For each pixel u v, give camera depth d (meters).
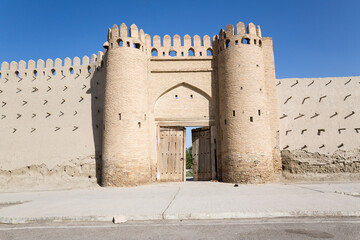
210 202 9.05
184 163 19.80
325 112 20.75
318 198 9.53
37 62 22.52
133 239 5.34
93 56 21.77
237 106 18.05
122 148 17.48
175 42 20.78
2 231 6.41
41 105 21.70
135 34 19.20
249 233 5.54
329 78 21.50
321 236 5.23
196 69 20.19
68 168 20.14
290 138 20.23
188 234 5.58
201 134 20.59
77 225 6.73
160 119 19.95
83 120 20.84
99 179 19.44
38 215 7.58
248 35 18.86
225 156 18.17
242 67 18.39
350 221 6.43
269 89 20.28
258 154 17.41
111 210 7.98
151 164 19.17
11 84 22.52
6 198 13.19
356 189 12.62
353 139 20.16
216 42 20.58
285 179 19.33
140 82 18.83
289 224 6.23
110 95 18.30
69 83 21.75
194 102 20.20
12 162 20.91
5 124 21.73
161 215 7.15
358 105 20.84
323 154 19.89
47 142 20.91
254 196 10.45
